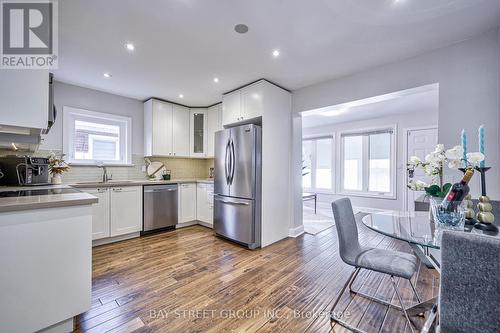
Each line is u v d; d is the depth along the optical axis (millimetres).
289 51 2289
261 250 2898
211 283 2051
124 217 3186
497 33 1920
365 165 5492
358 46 2201
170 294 1868
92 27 1889
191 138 4285
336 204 1677
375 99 2748
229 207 3205
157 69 2717
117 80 3057
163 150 3920
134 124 3877
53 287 1334
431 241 1263
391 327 1489
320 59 2463
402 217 1884
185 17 1771
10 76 1414
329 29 1931
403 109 4523
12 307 1208
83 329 1451
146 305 1717
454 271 792
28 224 1255
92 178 3422
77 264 1424
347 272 2279
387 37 2047
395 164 5016
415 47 2215
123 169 3734
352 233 1792
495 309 726
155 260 2553
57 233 1351
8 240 1197
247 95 3188
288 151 3463
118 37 2047
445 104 2170
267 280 2111
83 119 3383
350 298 1826
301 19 1798
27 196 1518
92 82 3127
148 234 3545
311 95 3248
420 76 2336
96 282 2053
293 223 3488
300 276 2193
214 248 2955
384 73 2580
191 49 2254
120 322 1523
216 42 2131
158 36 2033
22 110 1454
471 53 2049
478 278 747
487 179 1956
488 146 1955
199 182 4016
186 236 3459
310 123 5828
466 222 1411
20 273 1231
